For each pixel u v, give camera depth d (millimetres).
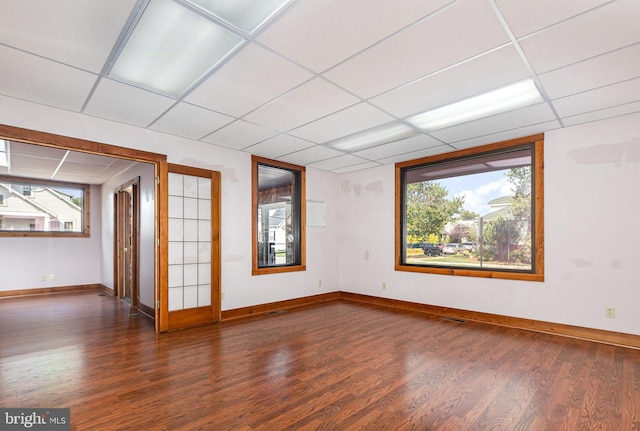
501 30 2082
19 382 2646
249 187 5008
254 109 3344
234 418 2141
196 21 1987
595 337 3643
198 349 3420
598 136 3682
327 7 1858
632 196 3482
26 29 2049
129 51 2311
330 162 5602
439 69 2568
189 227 4348
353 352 3342
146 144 3945
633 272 3459
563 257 3871
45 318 4711
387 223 5688
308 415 2180
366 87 2867
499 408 2262
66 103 3189
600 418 2131
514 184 4391
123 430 2006
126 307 5445
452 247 4977
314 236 5984
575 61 2439
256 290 5051
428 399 2387
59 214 7062
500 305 4355
